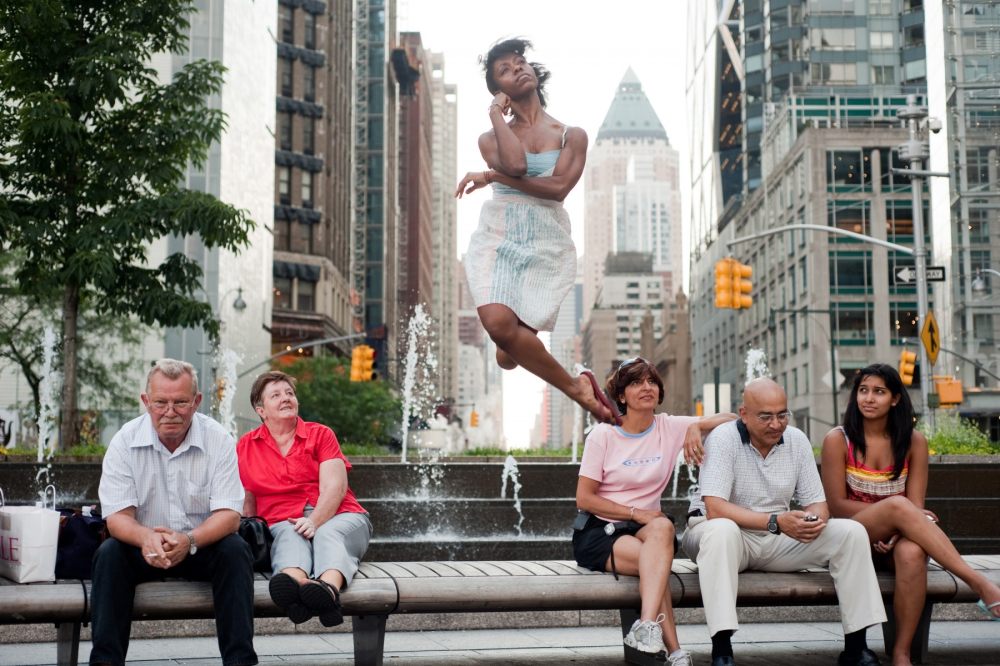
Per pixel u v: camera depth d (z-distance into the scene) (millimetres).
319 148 70000
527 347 4781
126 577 4418
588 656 5496
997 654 5711
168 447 4734
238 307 38094
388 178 112562
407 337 111125
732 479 5328
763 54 75750
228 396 24578
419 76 136875
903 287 60219
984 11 44969
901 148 21453
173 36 16484
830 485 5672
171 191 16203
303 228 68875
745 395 5355
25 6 14711
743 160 79750
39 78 15398
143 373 36094
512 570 5141
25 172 15438
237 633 4441
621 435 5328
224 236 15977
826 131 61750
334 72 73812
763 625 6754
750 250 77375
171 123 16047
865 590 5098
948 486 9672
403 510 8891
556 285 4801
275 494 5309
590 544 5176
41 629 5996
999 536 8922
